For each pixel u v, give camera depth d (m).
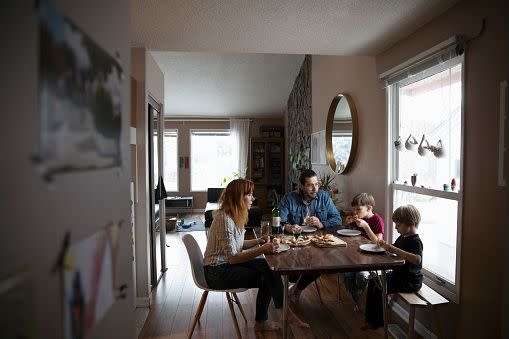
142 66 2.77
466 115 1.86
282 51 2.78
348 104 3.57
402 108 2.68
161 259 3.73
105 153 0.80
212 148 8.12
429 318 2.20
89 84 0.71
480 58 1.76
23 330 0.52
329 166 4.39
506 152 1.59
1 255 0.48
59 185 0.60
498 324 1.66
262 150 7.84
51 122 0.58
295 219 2.98
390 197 2.80
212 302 2.94
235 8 1.97
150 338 2.33
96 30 0.75
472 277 1.84
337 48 2.69
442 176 2.21
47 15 0.56
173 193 8.03
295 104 6.44
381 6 1.96
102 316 0.79
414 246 2.07
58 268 0.60
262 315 2.37
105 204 0.80
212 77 6.12
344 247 2.14
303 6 1.95
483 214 1.75
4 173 0.48
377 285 2.22
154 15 2.07
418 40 2.29
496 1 1.65
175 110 7.59
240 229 2.26
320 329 2.42
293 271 1.75
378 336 2.32
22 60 0.51
